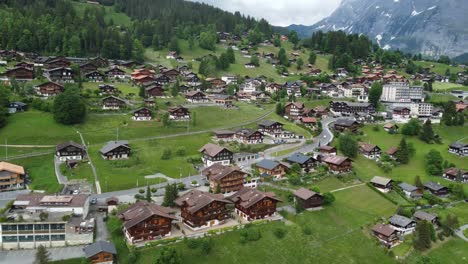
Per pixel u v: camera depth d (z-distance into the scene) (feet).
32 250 290.15
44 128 495.82
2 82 604.90
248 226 321.11
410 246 333.42
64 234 293.64
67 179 390.21
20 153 442.50
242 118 628.28
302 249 306.96
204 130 558.15
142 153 461.37
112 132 511.81
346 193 412.98
